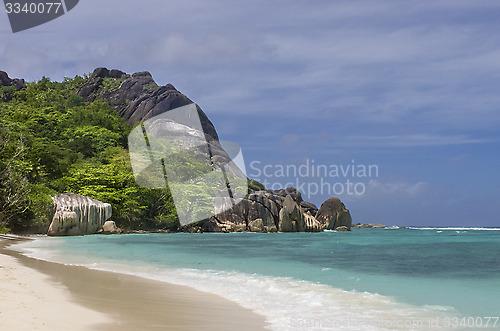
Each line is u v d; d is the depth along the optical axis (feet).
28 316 20.88
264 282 38.47
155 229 167.63
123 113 285.84
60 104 301.43
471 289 36.35
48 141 224.33
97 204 135.64
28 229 126.00
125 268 47.98
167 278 40.55
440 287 37.32
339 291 34.47
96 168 180.04
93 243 90.74
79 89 335.26
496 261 58.80
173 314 25.16
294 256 64.34
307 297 31.83
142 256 62.34
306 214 178.50
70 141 224.74
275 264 53.16
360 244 96.43
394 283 39.29
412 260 59.98
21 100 317.42
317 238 124.47
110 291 32.17
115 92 311.68
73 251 69.77
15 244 84.02
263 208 175.94
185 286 36.06
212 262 55.16
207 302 29.53
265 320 24.61
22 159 151.64
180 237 125.49
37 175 164.35
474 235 165.58
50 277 37.58
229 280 39.58
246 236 136.36
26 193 122.42
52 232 122.21
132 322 22.29
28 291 28.32
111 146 222.07
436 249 82.02
